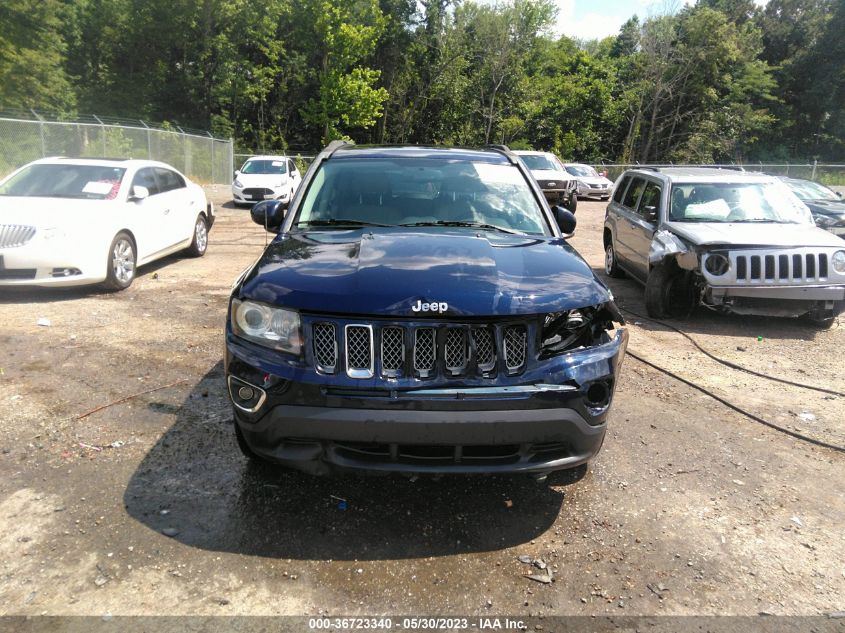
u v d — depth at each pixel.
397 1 47.62
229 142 30.41
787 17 62.16
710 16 51.16
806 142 59.06
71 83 36.66
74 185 8.16
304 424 2.79
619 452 4.04
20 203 7.45
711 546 3.05
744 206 8.21
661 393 5.18
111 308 7.08
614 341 3.16
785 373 5.85
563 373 2.90
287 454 2.90
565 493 3.50
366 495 3.38
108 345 5.74
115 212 7.87
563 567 2.84
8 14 27.97
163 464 3.60
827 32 56.88
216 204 21.05
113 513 3.10
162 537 2.92
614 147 55.81
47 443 3.81
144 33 38.09
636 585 2.73
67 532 2.93
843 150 58.12
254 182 19.59
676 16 53.62
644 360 6.05
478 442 2.80
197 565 2.73
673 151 53.34
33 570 2.66
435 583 2.69
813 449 4.21
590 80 55.19
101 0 37.94
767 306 7.22
